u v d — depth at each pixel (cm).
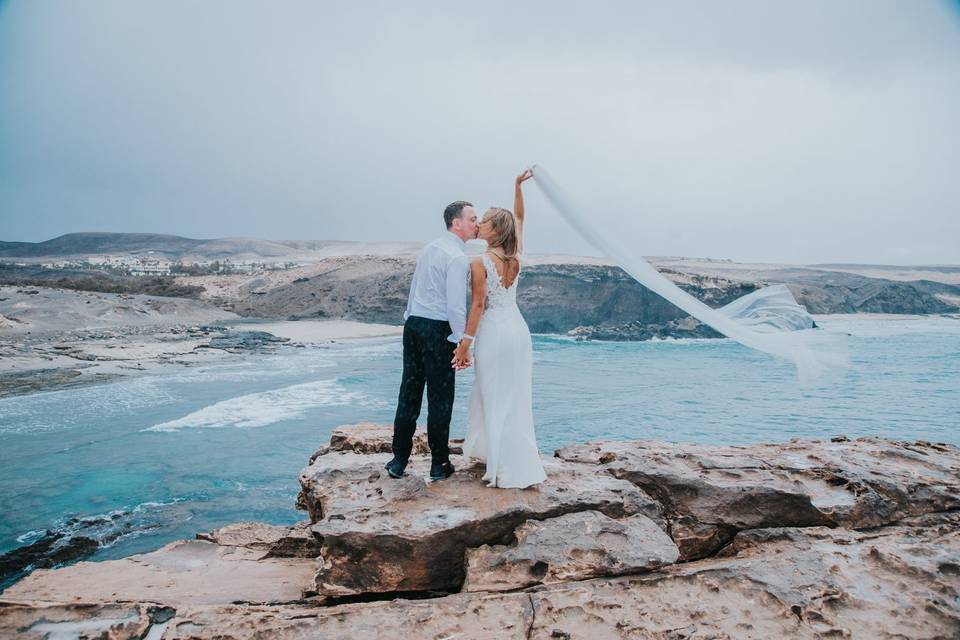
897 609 376
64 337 3888
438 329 461
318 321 6462
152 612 375
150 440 1628
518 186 525
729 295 5238
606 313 5569
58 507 1143
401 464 486
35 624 357
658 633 351
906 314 10300
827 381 514
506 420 477
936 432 1930
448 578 429
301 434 1712
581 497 471
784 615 369
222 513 1129
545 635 350
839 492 545
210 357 3450
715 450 636
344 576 416
